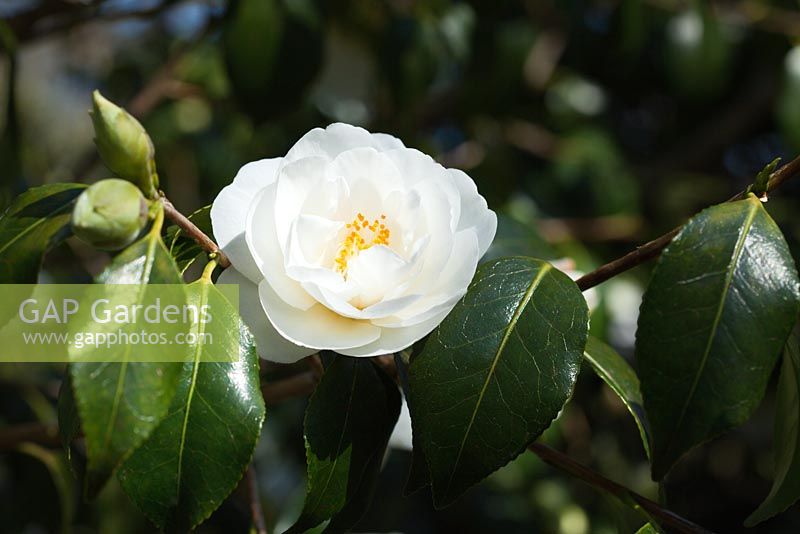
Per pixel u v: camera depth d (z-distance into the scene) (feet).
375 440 1.65
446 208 1.59
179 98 3.53
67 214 1.52
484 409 1.58
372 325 1.56
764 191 1.59
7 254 1.51
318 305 1.57
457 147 4.30
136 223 1.44
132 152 1.47
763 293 1.51
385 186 1.62
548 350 1.60
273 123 3.14
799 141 3.17
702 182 4.55
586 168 3.98
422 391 1.59
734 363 1.50
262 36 2.80
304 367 2.54
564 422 3.83
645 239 3.93
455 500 1.58
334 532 1.67
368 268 1.55
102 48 5.36
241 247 1.57
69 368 1.42
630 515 1.80
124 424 1.41
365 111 3.79
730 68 3.91
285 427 4.03
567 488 3.93
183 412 1.51
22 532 2.85
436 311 1.55
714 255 1.53
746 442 4.59
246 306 1.58
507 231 2.32
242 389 1.51
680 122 4.80
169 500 1.50
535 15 4.00
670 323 1.52
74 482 2.78
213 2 3.05
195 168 3.78
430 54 3.38
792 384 1.68
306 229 1.57
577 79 4.41
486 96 3.67
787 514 4.71
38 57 5.89
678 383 1.51
